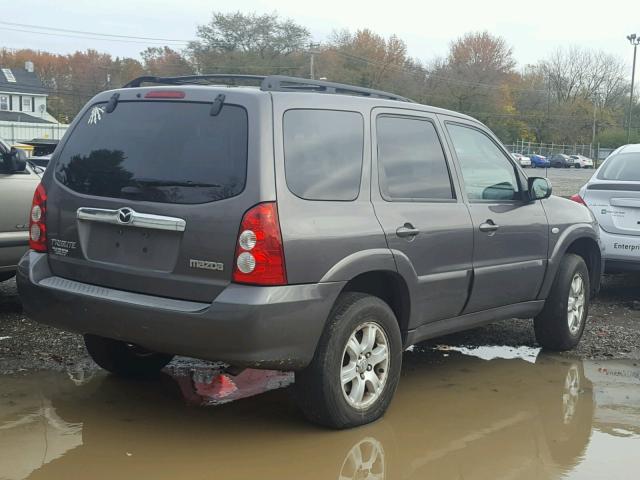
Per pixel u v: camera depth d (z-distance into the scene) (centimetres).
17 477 356
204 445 402
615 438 433
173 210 399
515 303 566
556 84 9388
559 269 605
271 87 421
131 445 399
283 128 404
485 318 540
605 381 543
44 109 7344
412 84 7750
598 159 8431
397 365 452
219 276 386
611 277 980
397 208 455
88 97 8300
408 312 464
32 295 446
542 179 576
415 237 460
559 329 604
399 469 382
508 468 387
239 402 473
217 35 7344
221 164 397
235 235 382
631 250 795
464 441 422
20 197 666
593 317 741
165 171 411
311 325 394
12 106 7144
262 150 391
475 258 513
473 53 8175
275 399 480
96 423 430
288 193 395
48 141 1834
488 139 560
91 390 487
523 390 517
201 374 529
